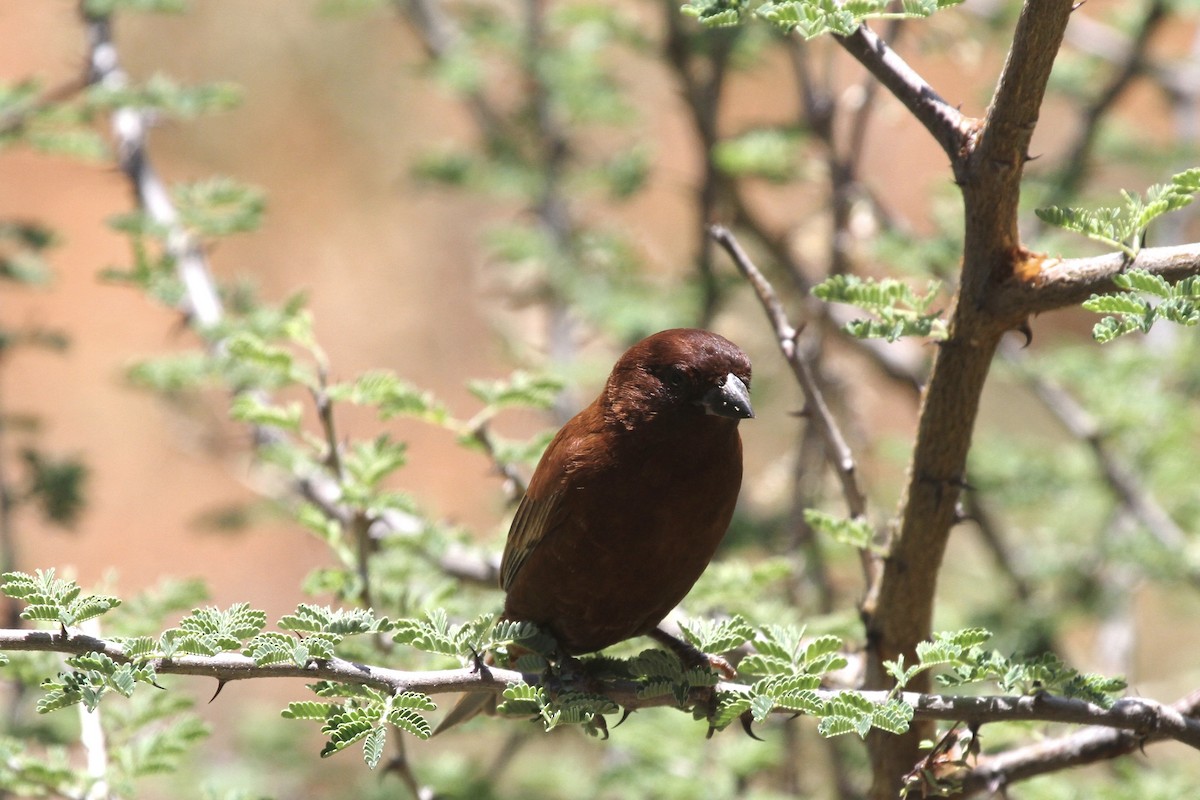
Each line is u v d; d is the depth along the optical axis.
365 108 28.78
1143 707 5.95
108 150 11.85
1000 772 6.98
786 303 14.52
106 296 27.73
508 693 5.93
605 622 7.49
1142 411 12.37
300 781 13.35
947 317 6.40
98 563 24.94
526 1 16.16
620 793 10.86
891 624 6.89
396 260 28.58
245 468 15.52
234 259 28.19
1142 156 14.23
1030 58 5.68
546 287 15.11
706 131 13.64
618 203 16.20
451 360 28.08
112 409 26.59
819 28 5.60
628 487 7.05
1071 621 12.38
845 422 13.65
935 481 6.55
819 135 12.82
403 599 8.41
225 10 27.91
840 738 10.54
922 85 6.21
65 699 5.04
